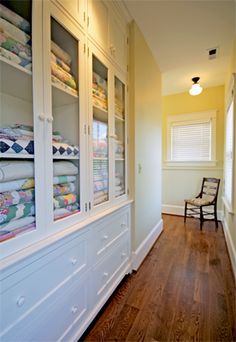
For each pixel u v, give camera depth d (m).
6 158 0.88
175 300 1.64
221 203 3.77
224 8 1.80
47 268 1.00
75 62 1.26
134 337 1.30
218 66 2.93
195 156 4.02
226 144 3.19
